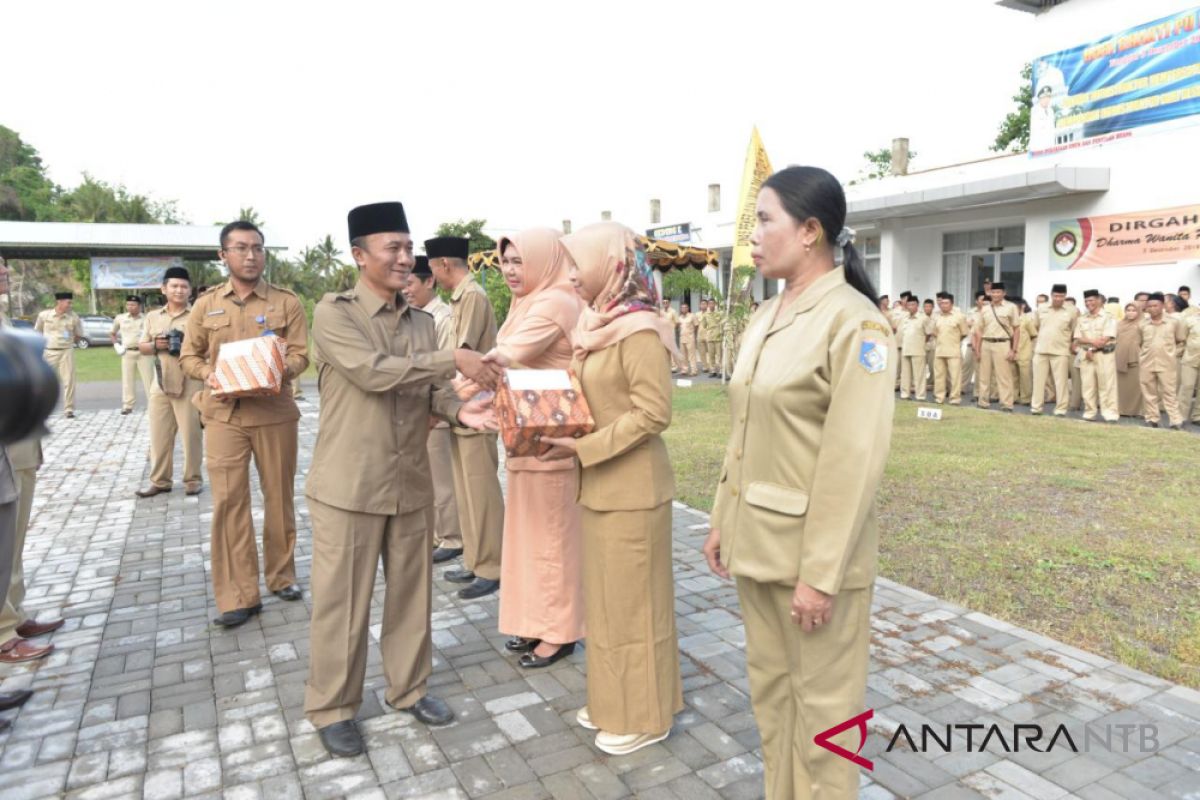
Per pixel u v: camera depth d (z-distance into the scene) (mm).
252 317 4375
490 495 4590
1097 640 3844
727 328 15047
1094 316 10883
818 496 1961
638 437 2793
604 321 2875
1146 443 8938
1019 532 5566
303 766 2938
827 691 2100
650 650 2932
